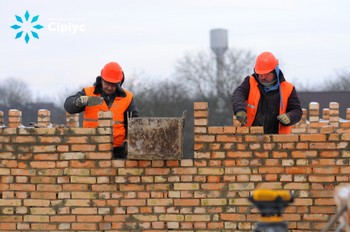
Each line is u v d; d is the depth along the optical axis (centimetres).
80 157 1468
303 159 1444
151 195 1459
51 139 1470
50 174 1472
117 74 1533
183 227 1455
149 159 1431
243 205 1448
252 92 1526
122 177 1462
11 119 1994
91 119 1541
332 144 1440
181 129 1416
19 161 1477
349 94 6000
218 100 10506
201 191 1454
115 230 1462
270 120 1530
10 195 1477
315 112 2484
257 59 1533
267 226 867
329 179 1442
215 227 1452
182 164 1455
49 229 1470
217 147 1454
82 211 1466
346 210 915
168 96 9912
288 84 1529
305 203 1444
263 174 1449
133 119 1421
